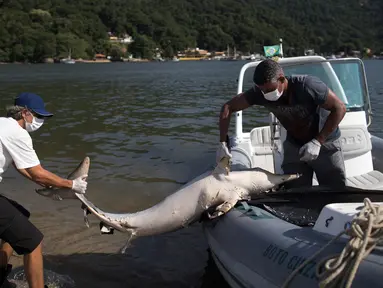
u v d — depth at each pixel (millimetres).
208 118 13617
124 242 5348
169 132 11492
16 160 3666
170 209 4199
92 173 7895
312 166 4504
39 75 43406
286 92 4113
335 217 3221
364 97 5703
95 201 6570
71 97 20906
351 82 5684
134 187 7176
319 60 5668
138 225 4258
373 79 25750
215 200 4141
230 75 39000
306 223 3816
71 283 4508
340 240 3062
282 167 4719
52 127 12445
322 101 4027
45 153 9422
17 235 3711
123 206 6395
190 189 4191
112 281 4551
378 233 2832
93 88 26500
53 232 5574
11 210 3707
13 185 7273
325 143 4352
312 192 4285
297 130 4352
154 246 5250
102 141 10523
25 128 3838
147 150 9594
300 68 5750
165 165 8422
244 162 5305
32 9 97562
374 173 5344
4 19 88750
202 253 5070
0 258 4031
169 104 17422
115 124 12844
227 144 4488
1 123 3656
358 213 3012
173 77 37750
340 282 2816
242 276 3557
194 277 4602
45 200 6617
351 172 5332
